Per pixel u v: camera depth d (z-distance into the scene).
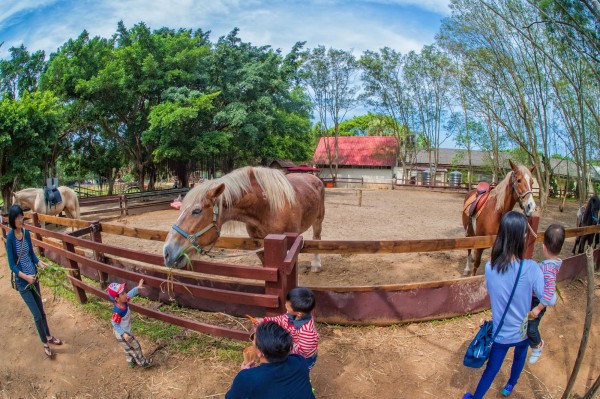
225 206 3.23
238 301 3.01
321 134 45.53
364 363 3.16
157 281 3.45
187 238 2.91
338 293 3.67
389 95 30.14
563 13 4.57
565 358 3.27
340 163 34.81
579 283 4.98
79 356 3.55
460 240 3.75
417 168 34.91
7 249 3.40
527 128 15.50
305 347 2.24
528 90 15.14
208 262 3.03
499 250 2.27
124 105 16.50
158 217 12.49
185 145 16.03
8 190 13.51
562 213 14.62
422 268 5.93
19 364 3.52
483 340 2.35
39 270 3.94
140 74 16.17
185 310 4.22
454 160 29.52
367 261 6.33
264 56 19.95
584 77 11.13
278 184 3.73
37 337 3.96
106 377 3.18
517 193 4.27
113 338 3.80
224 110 16.53
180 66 16.58
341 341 3.47
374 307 3.68
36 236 5.90
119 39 18.05
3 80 17.84
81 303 4.60
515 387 2.88
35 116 12.47
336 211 13.88
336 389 2.86
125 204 13.09
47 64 18.31
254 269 2.86
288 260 2.76
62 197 9.57
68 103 16.86
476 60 15.71
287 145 28.16
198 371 3.15
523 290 2.22
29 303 3.46
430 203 17.30
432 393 2.82
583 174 11.38
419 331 3.64
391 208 15.02
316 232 5.80
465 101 21.00
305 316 2.29
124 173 37.00
